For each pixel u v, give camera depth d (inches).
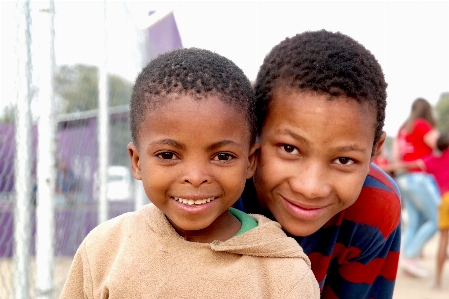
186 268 54.5
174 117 51.0
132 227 60.1
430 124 214.8
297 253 55.6
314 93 55.4
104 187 159.9
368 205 69.4
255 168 60.3
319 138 55.6
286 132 57.1
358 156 57.5
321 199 58.2
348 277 77.7
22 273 98.7
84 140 203.8
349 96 55.5
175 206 53.7
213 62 54.9
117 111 204.4
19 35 96.0
